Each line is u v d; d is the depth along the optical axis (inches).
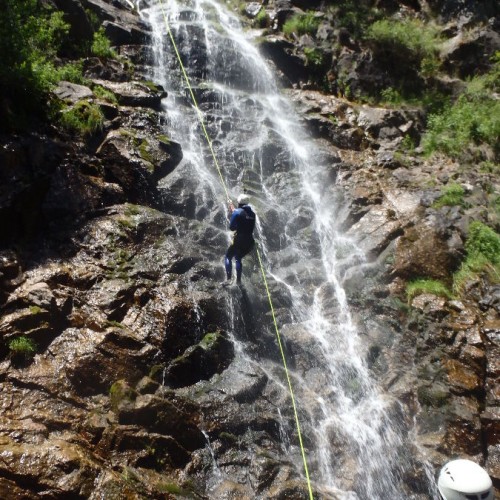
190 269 321.1
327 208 407.8
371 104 552.4
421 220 385.7
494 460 268.7
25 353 247.3
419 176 445.4
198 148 422.0
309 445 261.4
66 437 221.3
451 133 514.0
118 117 400.8
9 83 342.6
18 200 307.4
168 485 219.8
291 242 382.0
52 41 433.1
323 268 366.0
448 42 613.0
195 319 290.2
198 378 273.6
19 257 293.4
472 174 457.1
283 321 323.3
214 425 251.4
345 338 318.7
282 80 549.3
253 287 331.0
